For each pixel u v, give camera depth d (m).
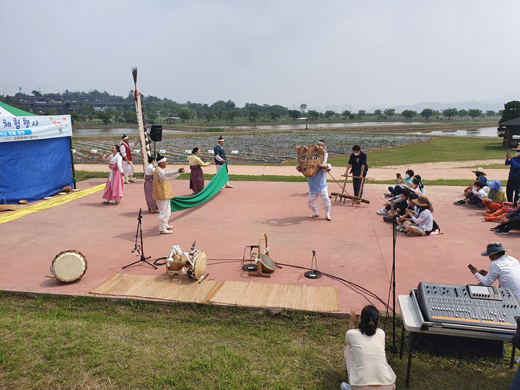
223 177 13.45
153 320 5.18
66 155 13.73
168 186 8.48
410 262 6.79
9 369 4.18
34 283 6.11
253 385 3.86
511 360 4.16
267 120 121.06
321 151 9.26
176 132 69.00
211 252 7.42
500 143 35.88
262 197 12.46
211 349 4.52
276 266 6.61
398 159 26.56
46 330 4.93
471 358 4.35
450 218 9.72
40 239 8.35
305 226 9.12
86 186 14.90
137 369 4.17
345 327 4.88
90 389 3.89
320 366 4.20
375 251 7.38
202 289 5.74
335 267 6.61
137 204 11.73
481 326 3.63
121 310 5.44
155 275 6.37
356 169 11.32
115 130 77.94
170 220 9.80
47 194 12.77
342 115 141.62
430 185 14.55
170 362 4.29
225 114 129.88
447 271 6.36
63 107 135.25
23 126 11.57
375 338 3.55
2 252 7.56
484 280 4.83
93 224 9.50
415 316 3.95
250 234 8.53
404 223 8.51
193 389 3.85
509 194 10.76
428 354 4.43
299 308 5.09
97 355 4.40
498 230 8.48
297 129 76.50
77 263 6.06
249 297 5.44
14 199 11.66
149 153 15.64
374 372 3.46
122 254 7.39
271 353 4.44
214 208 11.02
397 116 147.75
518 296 4.50
